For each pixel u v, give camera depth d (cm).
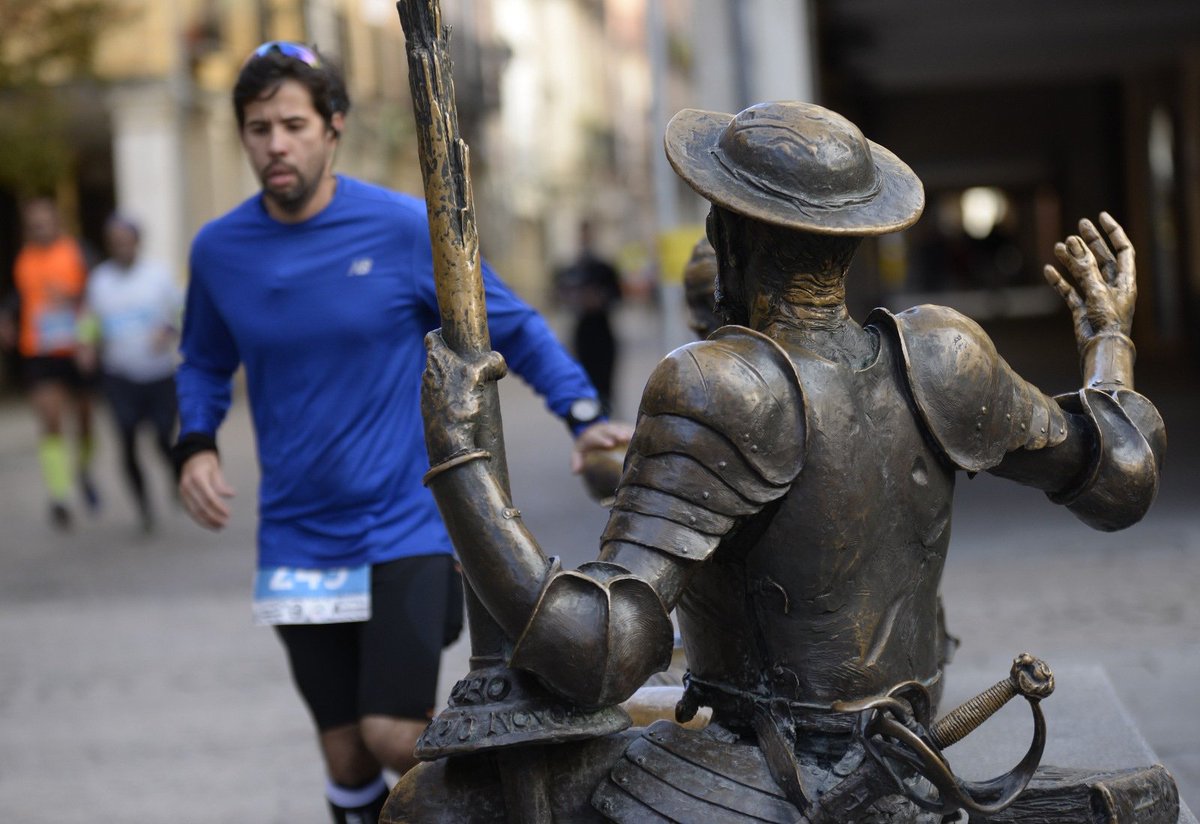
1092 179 2500
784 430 217
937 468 234
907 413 230
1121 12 1456
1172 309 1970
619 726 224
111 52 2289
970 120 2520
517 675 223
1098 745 366
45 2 1842
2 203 2558
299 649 387
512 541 215
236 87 379
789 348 226
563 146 4938
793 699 231
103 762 579
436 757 223
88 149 2570
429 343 224
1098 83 2464
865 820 224
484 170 3709
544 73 4650
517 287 4175
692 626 241
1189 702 545
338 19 2681
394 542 373
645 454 218
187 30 2372
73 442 1755
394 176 3052
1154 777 242
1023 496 1041
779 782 225
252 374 383
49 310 1144
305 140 375
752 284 233
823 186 221
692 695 246
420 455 381
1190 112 1798
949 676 455
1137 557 812
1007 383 238
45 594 903
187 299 399
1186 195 1830
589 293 1373
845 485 224
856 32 1545
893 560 232
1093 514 253
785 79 1003
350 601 371
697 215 1411
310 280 376
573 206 5000
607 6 5788
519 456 1425
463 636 721
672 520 214
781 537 225
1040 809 237
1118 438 248
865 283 2412
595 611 210
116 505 1254
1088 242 277
